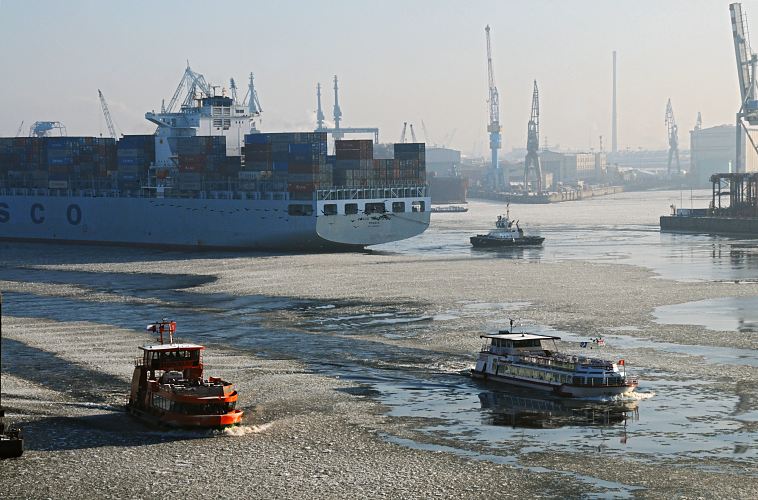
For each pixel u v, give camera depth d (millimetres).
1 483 59250
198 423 68812
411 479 59594
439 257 183000
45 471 61250
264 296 131750
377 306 122250
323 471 61125
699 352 92875
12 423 71188
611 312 115750
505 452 64562
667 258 180875
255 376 85312
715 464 61594
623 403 75938
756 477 59250
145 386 73312
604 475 59969
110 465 62281
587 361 80625
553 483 58781
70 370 88062
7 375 86125
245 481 59469
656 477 59500
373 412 74125
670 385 80750
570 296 128875
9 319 115250
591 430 69000
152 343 100125
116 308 123438
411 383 83062
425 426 70562
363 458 63500
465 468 61500
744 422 70188
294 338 102250
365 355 93812
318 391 80188
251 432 69312
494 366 84000
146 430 69750
